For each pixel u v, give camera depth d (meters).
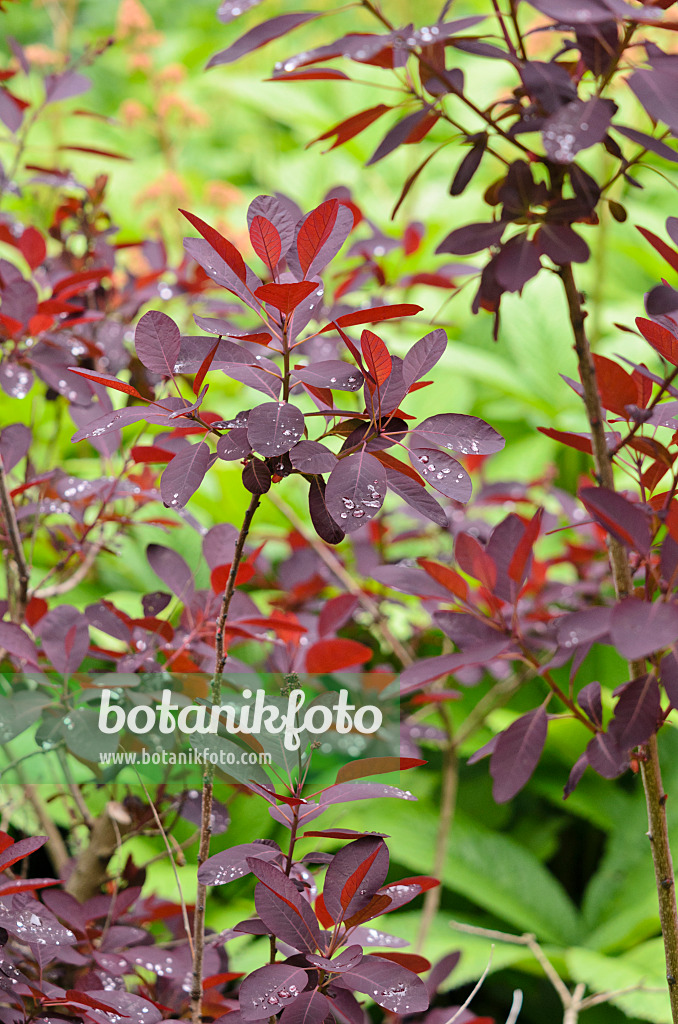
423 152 6.95
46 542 3.38
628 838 3.32
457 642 1.94
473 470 3.50
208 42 7.62
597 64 1.85
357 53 1.83
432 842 3.27
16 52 2.59
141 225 5.59
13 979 1.91
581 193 1.87
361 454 1.80
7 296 2.17
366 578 2.94
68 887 2.22
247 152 7.61
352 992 1.86
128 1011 1.89
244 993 1.81
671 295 1.83
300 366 1.88
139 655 2.11
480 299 1.93
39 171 2.52
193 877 2.85
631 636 1.75
